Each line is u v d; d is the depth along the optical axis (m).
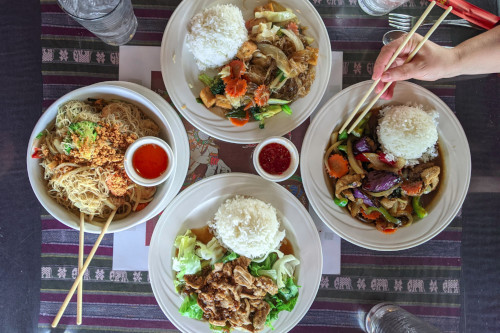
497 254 0.68
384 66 0.60
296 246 0.65
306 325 0.67
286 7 0.64
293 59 0.62
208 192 0.63
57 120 0.59
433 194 0.66
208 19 0.60
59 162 0.59
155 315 0.67
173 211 0.63
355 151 0.65
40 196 0.58
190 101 0.63
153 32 0.66
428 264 0.68
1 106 0.66
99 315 0.66
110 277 0.66
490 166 0.68
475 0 0.68
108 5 0.61
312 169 0.64
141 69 0.66
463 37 0.67
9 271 0.66
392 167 0.64
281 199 0.64
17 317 0.66
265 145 0.62
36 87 0.66
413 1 0.67
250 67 0.63
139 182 0.57
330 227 0.64
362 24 0.67
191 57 0.64
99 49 0.66
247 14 0.65
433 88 0.68
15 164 0.66
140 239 0.66
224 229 0.61
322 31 0.63
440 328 0.68
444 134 0.65
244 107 0.64
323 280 0.67
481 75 0.68
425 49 0.61
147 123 0.62
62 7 0.60
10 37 0.66
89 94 0.60
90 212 0.60
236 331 0.64
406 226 0.65
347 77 0.67
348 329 0.67
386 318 0.63
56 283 0.66
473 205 0.68
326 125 0.64
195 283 0.62
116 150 0.59
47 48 0.66
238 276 0.62
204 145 0.66
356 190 0.64
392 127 0.62
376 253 0.68
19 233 0.66
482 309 0.68
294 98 0.64
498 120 0.68
